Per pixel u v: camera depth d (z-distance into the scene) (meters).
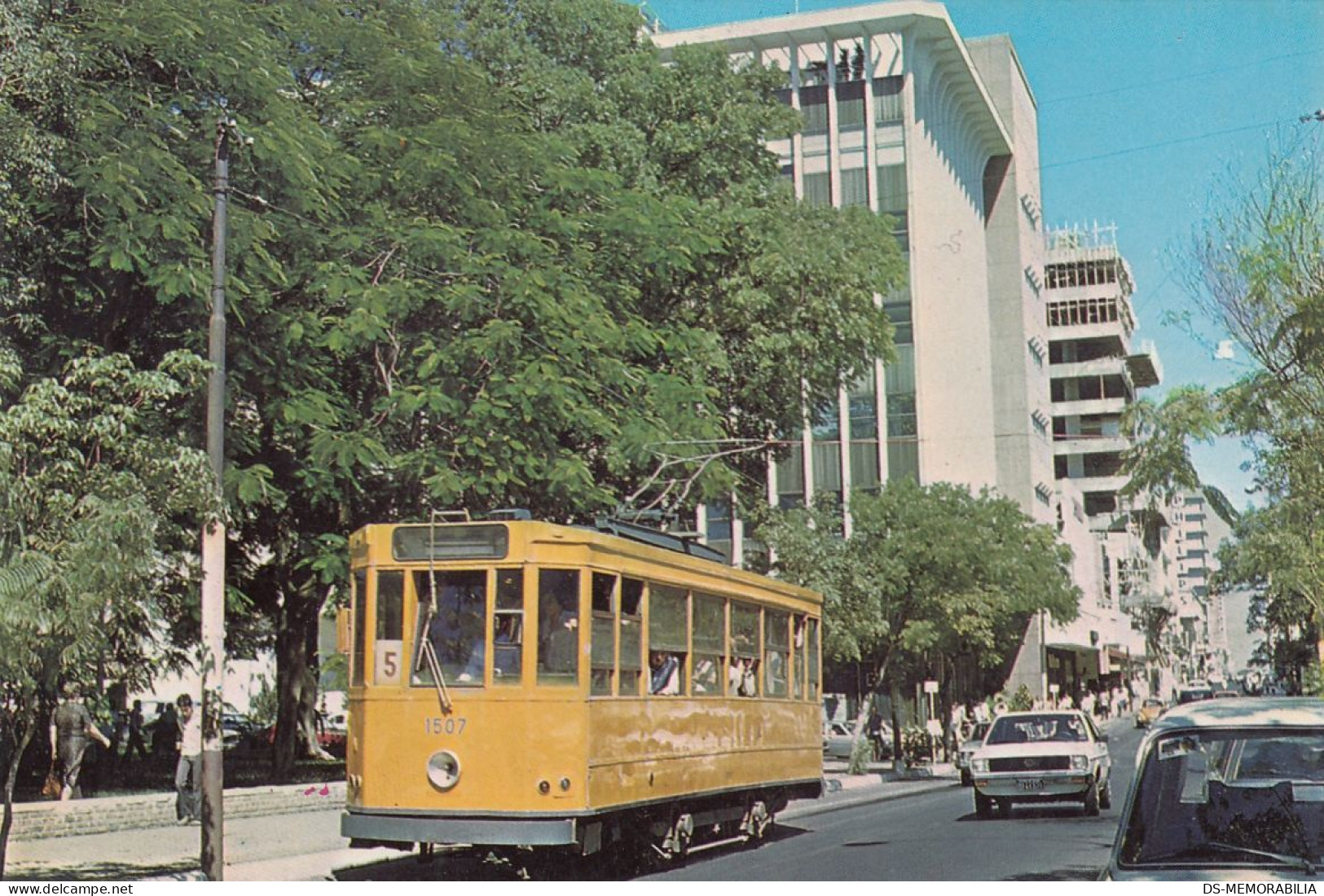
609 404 25.25
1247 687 110.94
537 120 31.61
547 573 15.78
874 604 38.22
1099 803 25.17
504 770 15.52
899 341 70.75
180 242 20.17
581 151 30.95
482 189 25.02
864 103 73.00
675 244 27.58
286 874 16.39
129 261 19.62
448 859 17.98
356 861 17.77
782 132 35.09
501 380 22.17
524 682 15.59
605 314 24.91
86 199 19.98
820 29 72.81
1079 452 111.00
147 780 29.17
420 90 25.28
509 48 31.53
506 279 23.08
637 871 16.95
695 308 32.56
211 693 15.45
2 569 11.38
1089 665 103.88
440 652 15.90
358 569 16.39
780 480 71.00
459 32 30.70
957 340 79.06
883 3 72.12
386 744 15.91
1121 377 112.44
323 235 23.06
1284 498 23.52
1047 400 98.75
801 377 34.06
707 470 27.66
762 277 32.25
